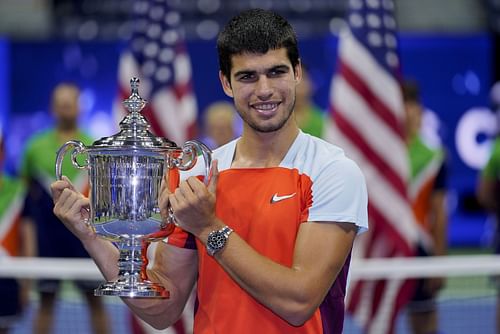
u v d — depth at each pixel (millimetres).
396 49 11141
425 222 13719
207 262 5879
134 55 11867
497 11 28688
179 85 11828
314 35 26719
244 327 5746
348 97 11055
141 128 5777
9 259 12453
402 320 13211
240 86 5621
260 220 5723
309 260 5570
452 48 26531
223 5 27406
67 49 26078
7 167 25750
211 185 5543
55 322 12336
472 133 26531
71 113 14117
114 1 28297
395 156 11047
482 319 13648
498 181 15648
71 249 13906
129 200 5668
